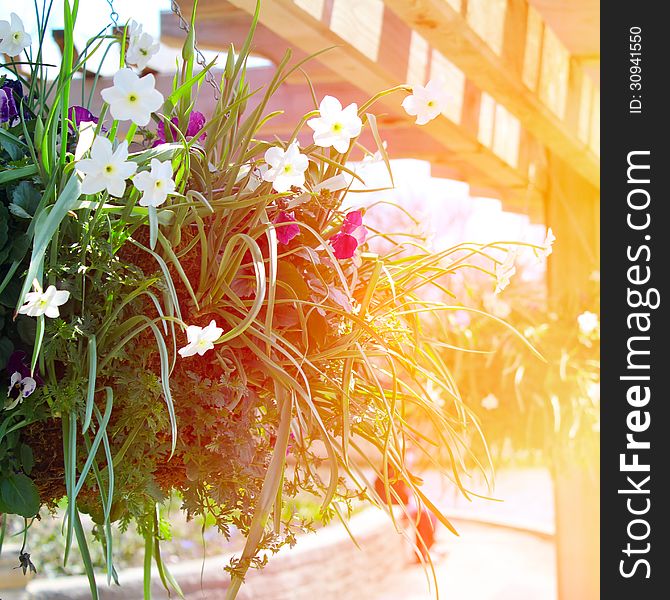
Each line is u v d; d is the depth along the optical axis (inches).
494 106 131.1
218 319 39.1
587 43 114.6
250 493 38.7
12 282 34.7
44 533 162.7
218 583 158.2
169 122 39.2
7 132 36.7
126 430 36.7
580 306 125.1
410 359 46.3
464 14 80.8
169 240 37.2
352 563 197.9
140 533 48.4
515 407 116.0
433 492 285.7
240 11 108.9
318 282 40.0
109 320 35.0
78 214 35.7
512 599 209.5
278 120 127.8
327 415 41.8
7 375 34.8
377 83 96.7
